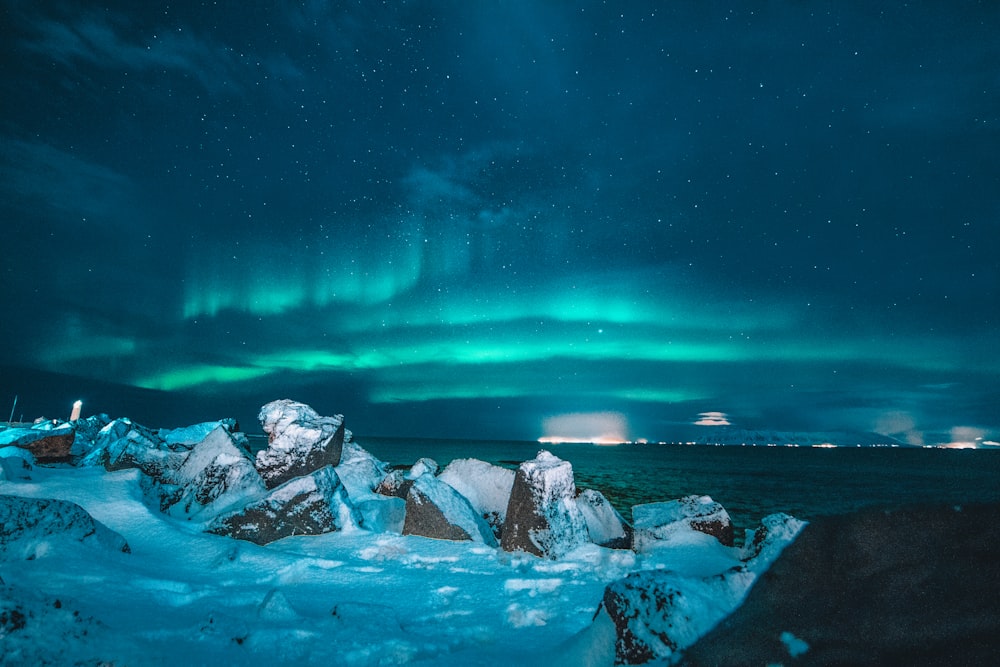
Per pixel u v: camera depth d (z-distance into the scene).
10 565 5.20
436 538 8.62
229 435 11.80
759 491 38.44
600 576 6.72
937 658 2.42
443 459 70.88
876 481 52.59
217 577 6.29
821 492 37.88
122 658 3.32
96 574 5.23
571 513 8.20
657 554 7.88
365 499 10.54
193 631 3.93
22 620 3.33
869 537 3.11
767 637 2.93
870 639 2.65
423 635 4.48
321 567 6.63
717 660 2.94
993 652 2.35
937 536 2.91
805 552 3.29
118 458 11.82
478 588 6.09
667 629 3.25
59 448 15.88
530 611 5.04
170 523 8.26
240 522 8.51
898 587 2.81
